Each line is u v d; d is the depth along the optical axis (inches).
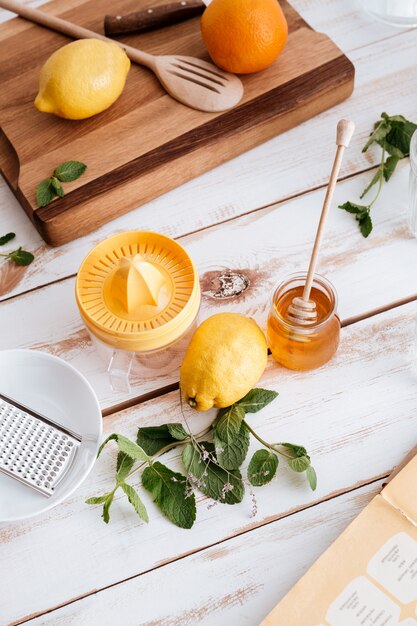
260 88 36.8
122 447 29.4
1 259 35.9
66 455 30.3
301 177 36.9
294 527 30.5
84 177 35.2
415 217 34.9
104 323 29.7
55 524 31.0
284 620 28.4
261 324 34.2
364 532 29.3
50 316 34.9
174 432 31.1
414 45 39.4
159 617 29.7
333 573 28.8
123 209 36.0
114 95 35.5
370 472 31.2
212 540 30.6
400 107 38.1
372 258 35.1
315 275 30.6
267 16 34.0
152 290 29.2
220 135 35.9
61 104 34.6
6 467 29.8
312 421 32.2
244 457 30.8
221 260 35.5
